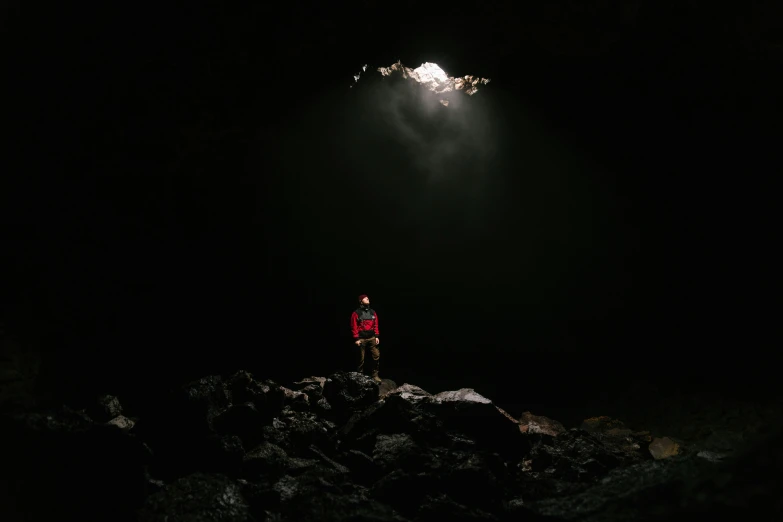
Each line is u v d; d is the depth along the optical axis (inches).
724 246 405.7
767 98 353.4
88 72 301.7
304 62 358.6
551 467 263.0
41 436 196.1
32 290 299.4
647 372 411.2
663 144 424.5
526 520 195.0
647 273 461.4
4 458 183.5
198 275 477.7
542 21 327.0
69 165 338.6
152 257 421.4
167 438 229.9
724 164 400.5
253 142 447.8
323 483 211.2
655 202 452.1
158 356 385.4
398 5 317.4
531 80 410.9
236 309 520.1
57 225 333.4
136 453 199.9
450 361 543.8
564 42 344.5
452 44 358.3
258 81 357.7
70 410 230.8
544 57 379.2
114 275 374.3
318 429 264.2
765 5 291.6
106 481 187.2
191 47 308.0
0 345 253.6
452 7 320.5
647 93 393.1
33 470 183.5
